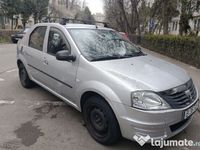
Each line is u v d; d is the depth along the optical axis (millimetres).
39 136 4164
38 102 5672
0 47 19344
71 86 4426
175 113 3498
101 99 3834
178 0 22516
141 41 30906
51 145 3906
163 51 18672
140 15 40719
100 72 3877
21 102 5664
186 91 3816
